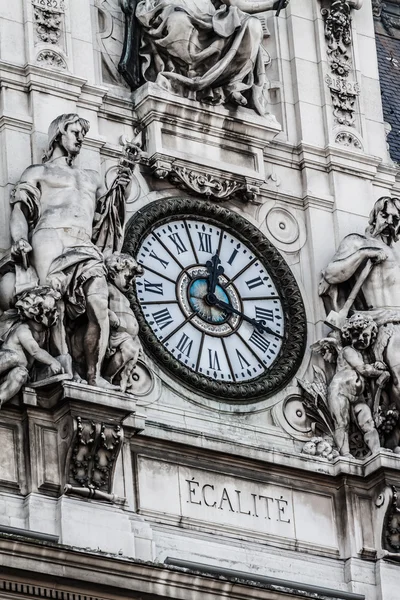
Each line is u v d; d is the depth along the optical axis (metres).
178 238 40.09
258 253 40.66
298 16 42.31
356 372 40.19
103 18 40.75
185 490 38.50
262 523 38.91
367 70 42.78
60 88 39.62
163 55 40.72
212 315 39.97
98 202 38.97
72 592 36.34
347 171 41.81
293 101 41.91
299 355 40.38
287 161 41.53
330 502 39.53
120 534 37.47
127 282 38.72
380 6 45.94
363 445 40.03
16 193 38.53
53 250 38.16
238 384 39.72
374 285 40.81
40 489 37.34
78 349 38.19
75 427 37.38
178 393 39.28
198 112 40.53
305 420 40.09
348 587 39.09
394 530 39.44
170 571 36.81
